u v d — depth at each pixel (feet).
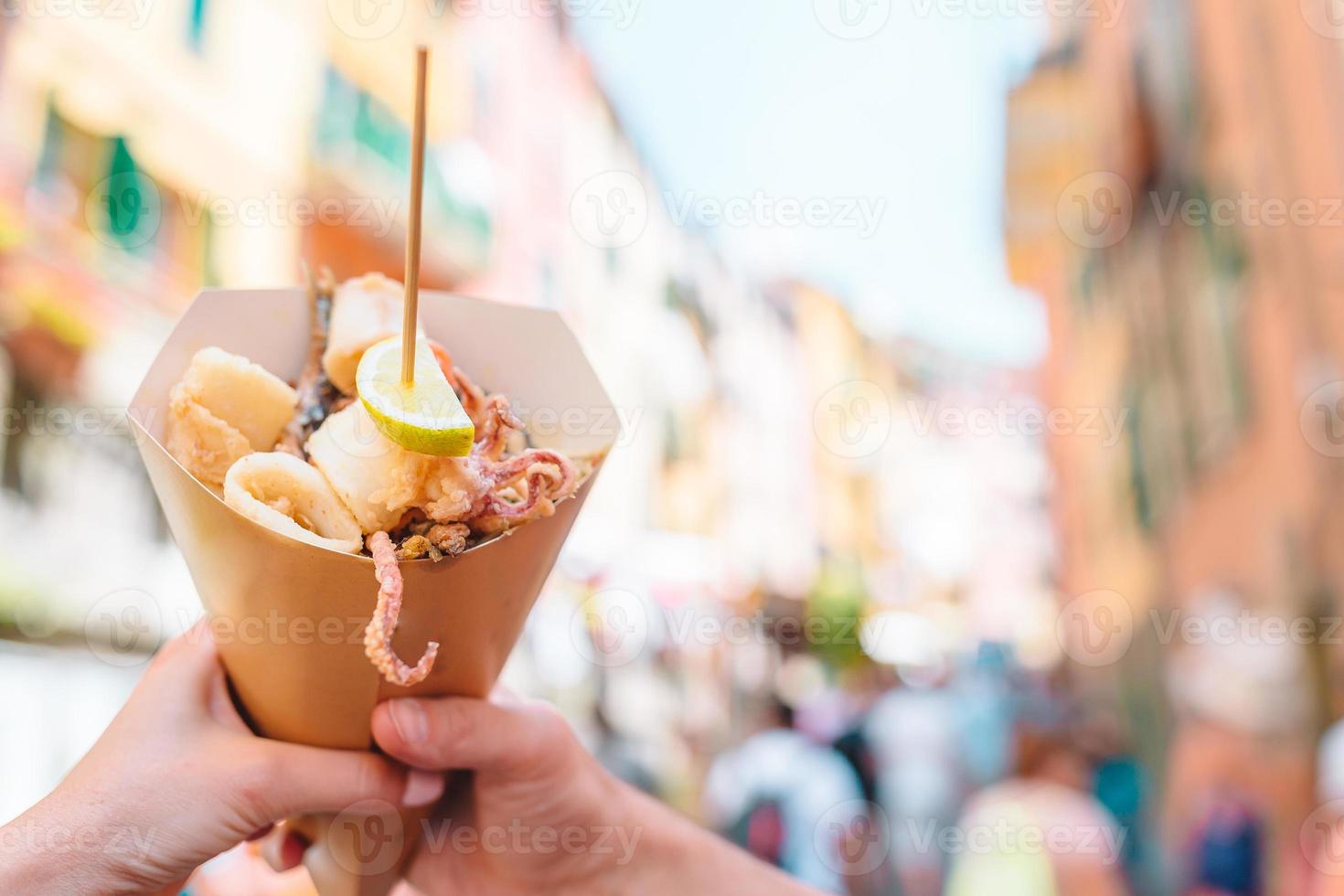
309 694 3.35
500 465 3.22
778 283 33.42
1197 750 18.28
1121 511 26.86
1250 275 16.94
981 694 20.29
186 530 3.17
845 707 14.90
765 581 26.48
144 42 10.78
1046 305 33.78
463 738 3.43
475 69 17.17
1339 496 14.69
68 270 9.58
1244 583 17.81
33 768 7.96
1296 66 14.99
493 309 4.00
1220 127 17.79
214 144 11.68
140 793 3.05
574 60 20.98
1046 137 27.40
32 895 2.80
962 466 33.63
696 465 25.89
